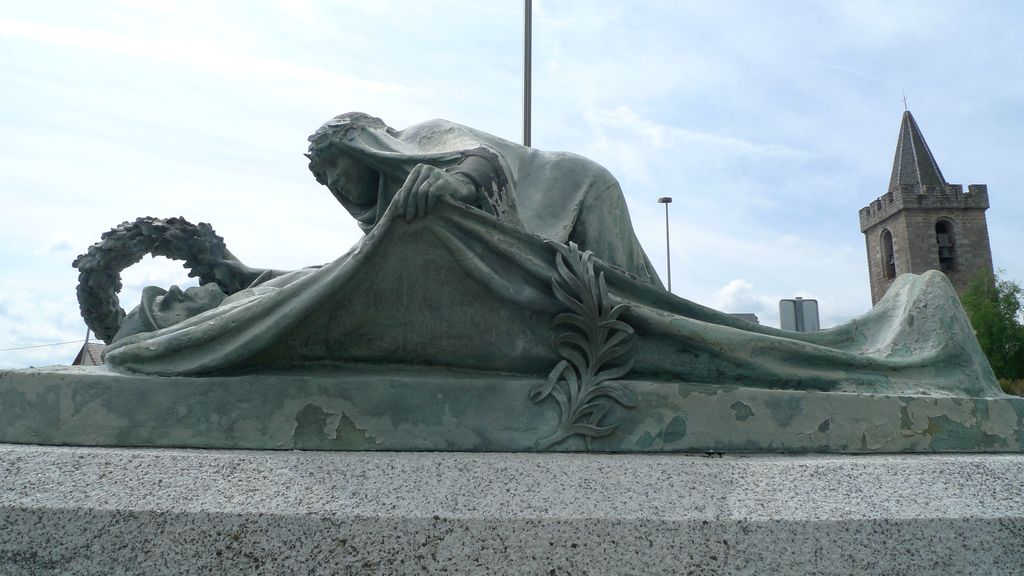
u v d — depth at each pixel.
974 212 45.56
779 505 1.49
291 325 1.78
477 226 1.88
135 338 1.86
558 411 1.79
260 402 1.71
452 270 1.88
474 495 1.48
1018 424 1.92
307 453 1.64
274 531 1.37
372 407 1.74
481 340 1.90
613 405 1.80
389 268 1.84
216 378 1.73
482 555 1.36
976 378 2.06
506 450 1.74
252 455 1.59
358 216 2.52
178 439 1.67
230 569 1.34
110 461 1.52
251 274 2.91
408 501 1.45
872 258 50.59
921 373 2.05
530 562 1.36
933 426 1.86
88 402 1.67
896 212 46.91
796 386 1.95
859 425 1.83
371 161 2.36
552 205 2.46
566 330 1.88
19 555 1.35
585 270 1.88
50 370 1.71
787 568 1.40
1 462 1.50
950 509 1.51
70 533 1.37
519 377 1.88
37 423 1.66
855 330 2.27
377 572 1.34
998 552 1.46
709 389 1.83
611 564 1.37
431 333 1.90
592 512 1.43
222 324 1.79
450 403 1.77
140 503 1.41
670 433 1.78
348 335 1.89
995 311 35.12
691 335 1.92
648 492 1.51
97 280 2.62
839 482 1.58
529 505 1.45
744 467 1.62
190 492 1.45
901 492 1.56
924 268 44.88
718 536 1.41
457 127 2.44
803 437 1.81
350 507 1.42
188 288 2.39
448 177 1.90
